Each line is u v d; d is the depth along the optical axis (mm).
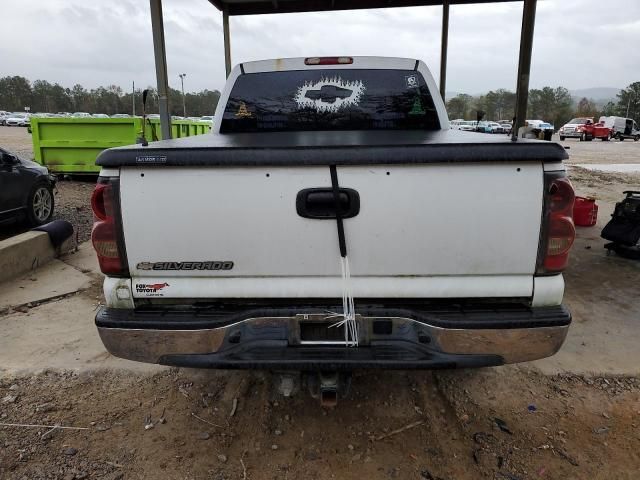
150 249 2307
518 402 3078
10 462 2588
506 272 2287
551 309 2320
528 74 8109
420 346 2275
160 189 2248
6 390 3250
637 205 5789
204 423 2908
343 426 2859
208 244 2285
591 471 2508
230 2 8969
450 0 8961
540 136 6668
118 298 2377
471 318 2256
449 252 2260
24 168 7434
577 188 11805
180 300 2381
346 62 4234
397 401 3090
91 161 11812
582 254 6094
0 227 7953
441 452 2643
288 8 9188
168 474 2512
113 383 3338
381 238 2254
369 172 2197
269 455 2635
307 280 2322
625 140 48062
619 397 3133
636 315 4312
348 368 2246
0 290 4980
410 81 4285
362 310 2283
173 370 3490
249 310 2316
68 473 2514
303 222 2250
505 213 2219
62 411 3031
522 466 2539
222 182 2227
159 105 7141
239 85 4301
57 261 5961
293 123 4352
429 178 2193
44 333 4051
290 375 2496
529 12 7859
